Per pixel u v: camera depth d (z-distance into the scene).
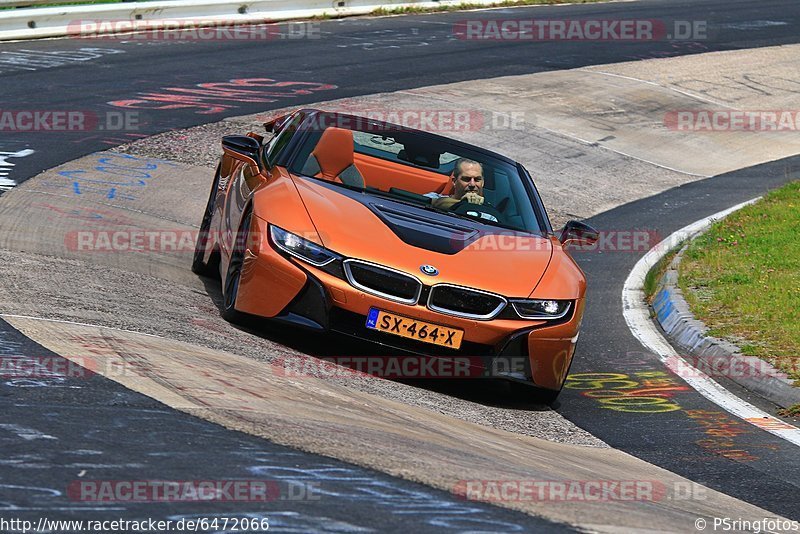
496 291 21.39
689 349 29.03
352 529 11.32
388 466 14.17
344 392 18.83
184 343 19.67
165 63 59.78
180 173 40.72
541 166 53.19
